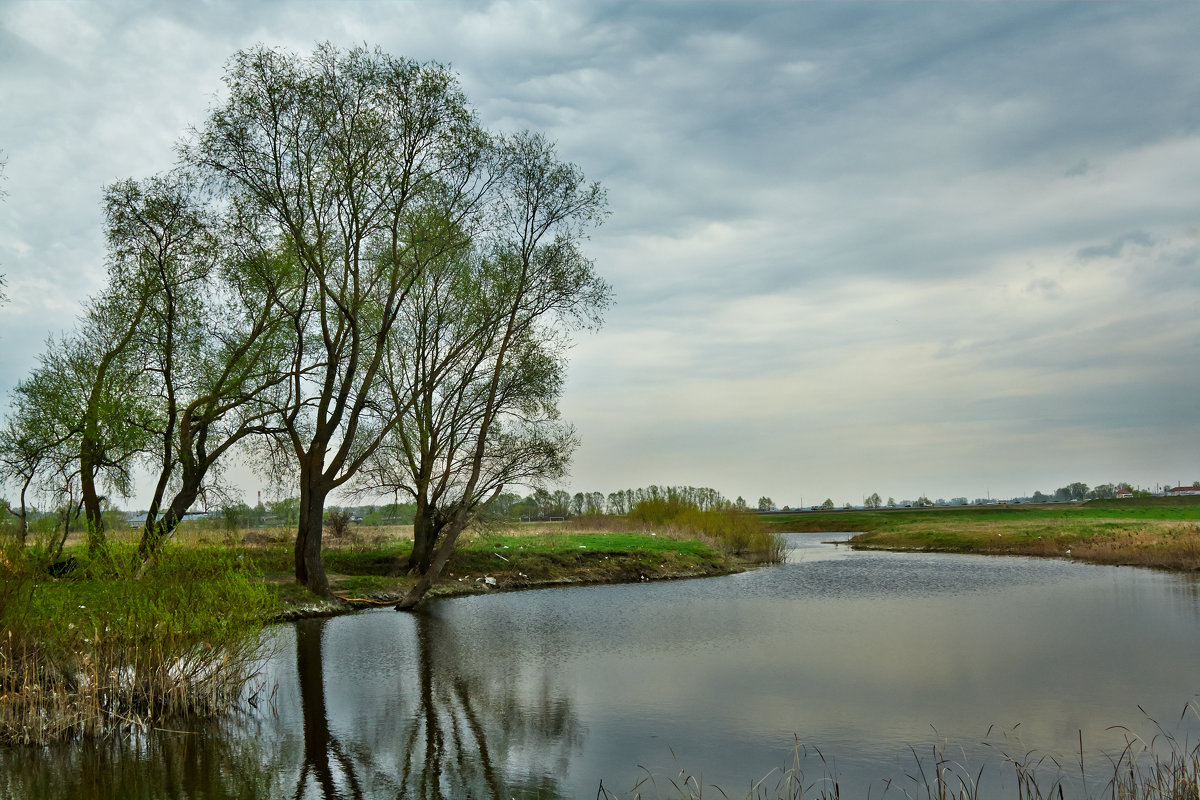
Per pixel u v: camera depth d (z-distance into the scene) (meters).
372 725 12.30
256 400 28.38
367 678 15.87
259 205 24.95
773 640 20.17
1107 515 86.25
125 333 28.06
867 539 75.88
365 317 30.34
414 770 10.20
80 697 11.52
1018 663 16.73
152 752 10.80
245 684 14.90
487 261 31.95
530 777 9.92
